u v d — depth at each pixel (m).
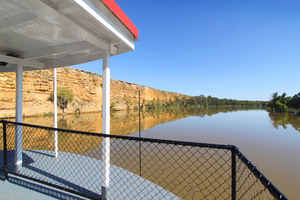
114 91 69.12
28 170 3.35
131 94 77.94
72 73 48.91
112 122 28.55
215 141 16.00
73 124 22.89
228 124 28.61
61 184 2.80
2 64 4.23
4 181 2.74
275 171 8.93
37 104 33.22
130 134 18.44
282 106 64.62
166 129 22.23
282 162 10.33
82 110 42.19
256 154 12.06
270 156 11.56
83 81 50.62
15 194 2.39
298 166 9.59
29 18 2.02
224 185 6.11
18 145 3.44
